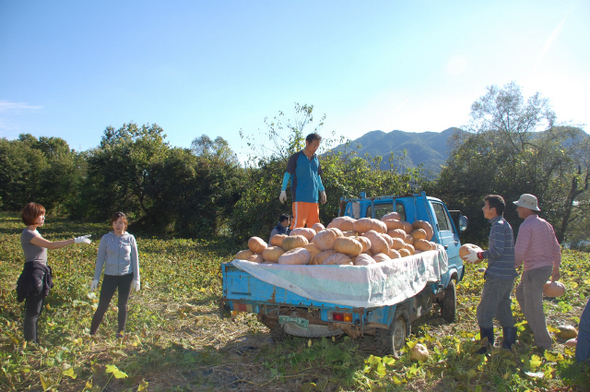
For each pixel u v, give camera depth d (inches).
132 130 1733.5
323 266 152.4
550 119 1015.0
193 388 152.2
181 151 1160.8
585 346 156.4
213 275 398.9
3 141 2011.6
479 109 1078.4
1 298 261.9
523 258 179.6
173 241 833.5
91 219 1505.9
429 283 220.4
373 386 139.9
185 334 221.8
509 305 186.2
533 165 916.0
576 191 940.6
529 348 188.5
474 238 901.2
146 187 1131.3
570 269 450.3
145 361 166.2
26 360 166.1
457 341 180.1
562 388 149.4
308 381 156.7
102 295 205.2
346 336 186.2
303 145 674.8
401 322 184.5
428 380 152.8
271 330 200.7
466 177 929.5
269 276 162.7
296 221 235.3
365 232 193.6
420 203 258.5
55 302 254.1
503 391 137.6
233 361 178.9
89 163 1253.7
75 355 172.1
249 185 759.7
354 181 649.6
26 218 192.9
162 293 322.3
